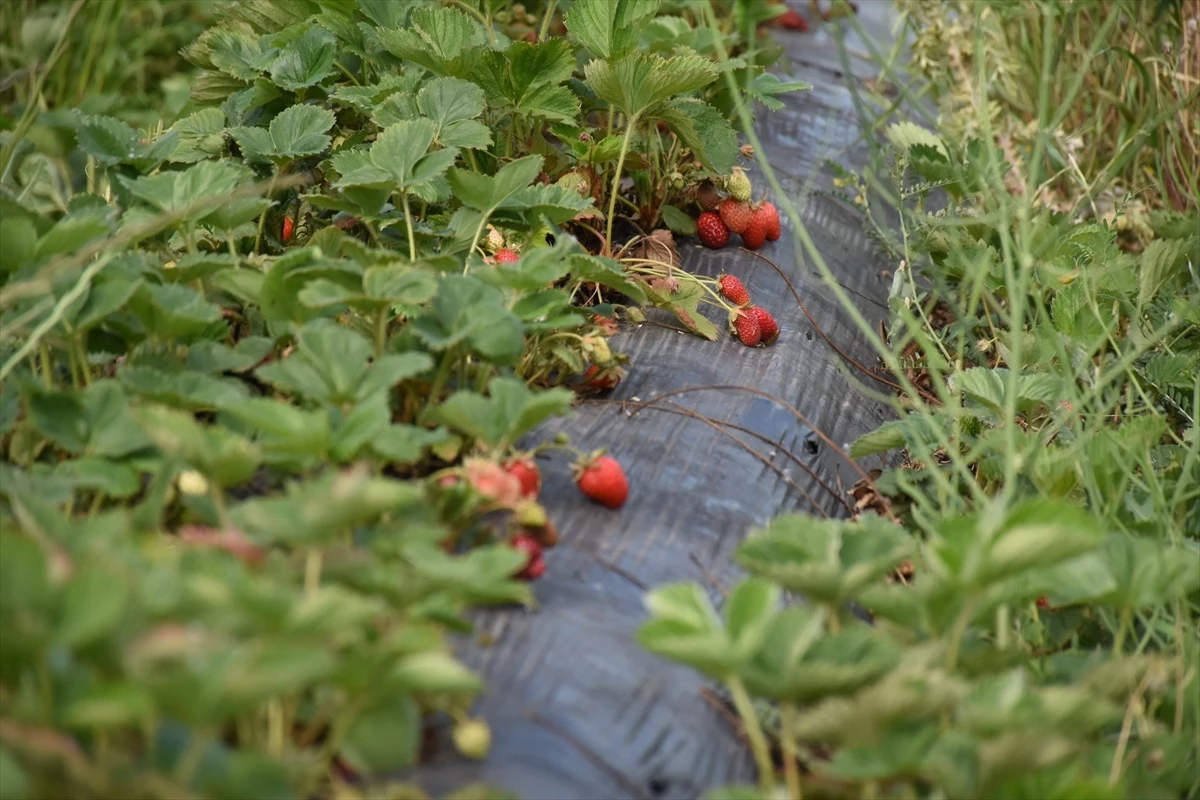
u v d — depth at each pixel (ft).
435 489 6.03
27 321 6.06
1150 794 5.77
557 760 5.76
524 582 6.07
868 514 6.24
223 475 5.76
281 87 7.27
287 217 7.25
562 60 7.20
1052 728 5.57
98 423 5.96
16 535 5.51
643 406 6.73
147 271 6.25
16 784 4.96
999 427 6.70
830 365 7.27
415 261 6.48
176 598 5.37
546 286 6.80
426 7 7.37
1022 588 5.89
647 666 5.96
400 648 5.44
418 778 5.69
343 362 6.02
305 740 5.60
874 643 5.66
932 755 5.52
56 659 5.34
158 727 5.43
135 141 6.79
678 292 7.17
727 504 6.48
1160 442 7.11
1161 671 5.82
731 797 5.57
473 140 6.86
